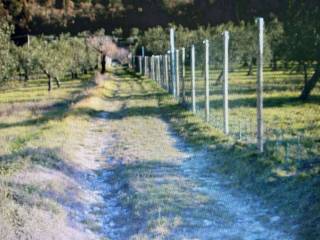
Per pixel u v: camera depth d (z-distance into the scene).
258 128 14.80
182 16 103.56
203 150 17.17
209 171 14.48
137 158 16.47
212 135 18.72
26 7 86.25
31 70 52.25
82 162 16.38
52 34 91.56
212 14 98.31
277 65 63.25
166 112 27.66
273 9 78.88
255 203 11.30
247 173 13.15
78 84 58.06
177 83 33.59
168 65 43.12
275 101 29.84
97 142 20.23
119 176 14.42
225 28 69.25
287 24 34.34
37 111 31.00
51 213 10.28
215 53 45.38
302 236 9.11
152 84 51.69
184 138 19.66
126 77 71.19
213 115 24.19
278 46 39.19
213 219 10.45
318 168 11.70
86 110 29.03
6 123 25.55
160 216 10.62
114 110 31.14
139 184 13.14
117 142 19.78
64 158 15.70
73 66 67.31
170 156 16.59
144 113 28.25
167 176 13.98
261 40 14.74
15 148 17.41
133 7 106.94
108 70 86.81
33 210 9.94
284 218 10.08
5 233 8.32
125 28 104.88
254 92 35.84
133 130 22.36
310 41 31.23
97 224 10.76
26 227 8.90
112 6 106.31
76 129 22.73
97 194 13.11
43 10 92.12
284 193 11.05
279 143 15.86
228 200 11.74
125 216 11.13
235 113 24.84
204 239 9.47
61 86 55.91
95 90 42.34
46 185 12.12
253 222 10.26
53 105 35.00
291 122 21.28
